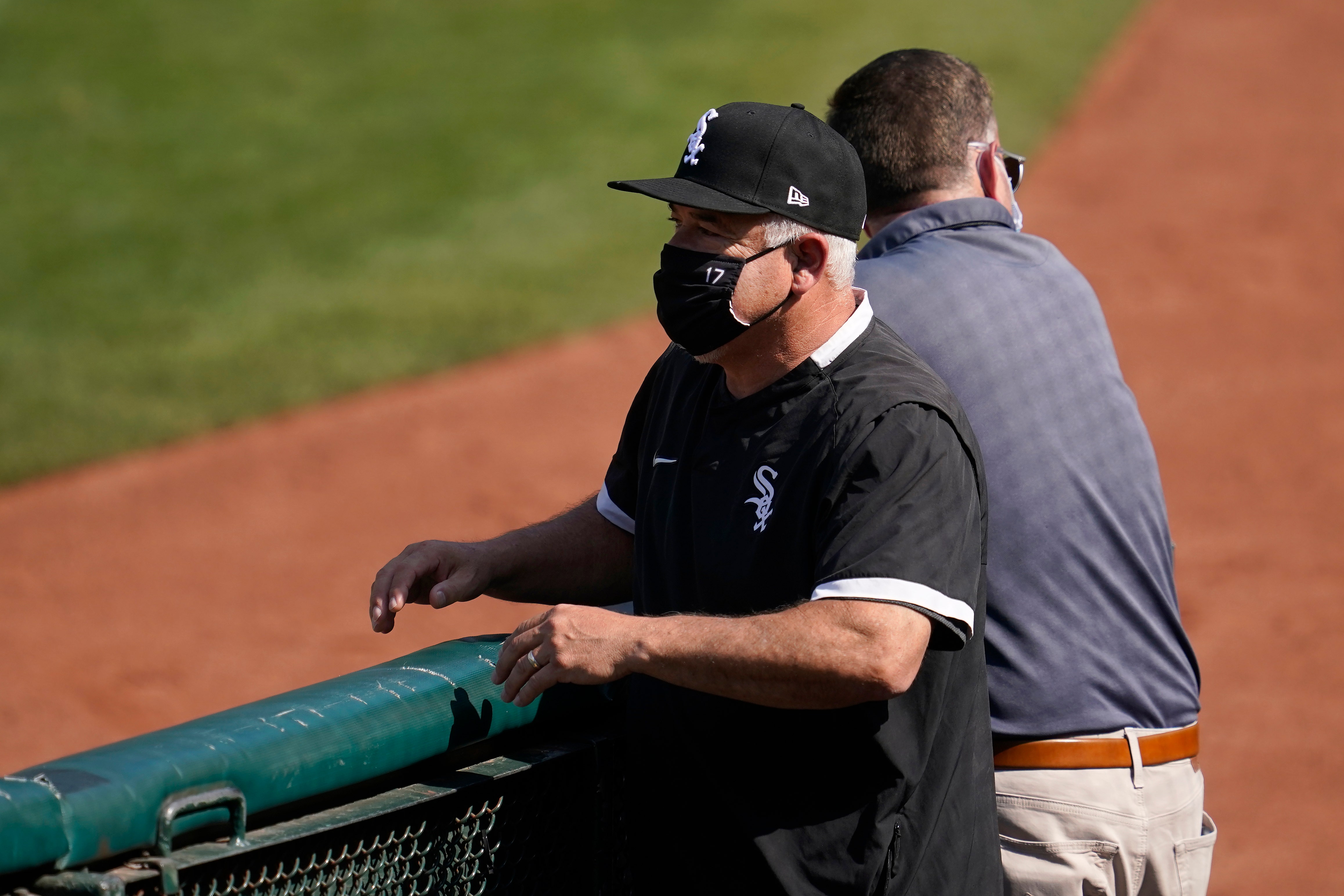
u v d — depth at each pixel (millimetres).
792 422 6934
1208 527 27688
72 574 27250
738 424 7180
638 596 7887
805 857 6852
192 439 34312
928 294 8352
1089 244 46438
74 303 42500
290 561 27547
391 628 7914
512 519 29156
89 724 21359
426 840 6543
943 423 6727
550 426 34406
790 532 6855
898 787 6789
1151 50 67625
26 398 36250
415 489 30922
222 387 37031
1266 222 47719
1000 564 8148
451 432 34219
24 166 53469
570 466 31906
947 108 9023
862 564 6398
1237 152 54750
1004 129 56844
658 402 8031
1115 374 8766
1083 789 8172
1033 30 68688
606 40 66562
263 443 33938
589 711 7758
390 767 6328
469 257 45938
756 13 69750
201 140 56156
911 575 6355
